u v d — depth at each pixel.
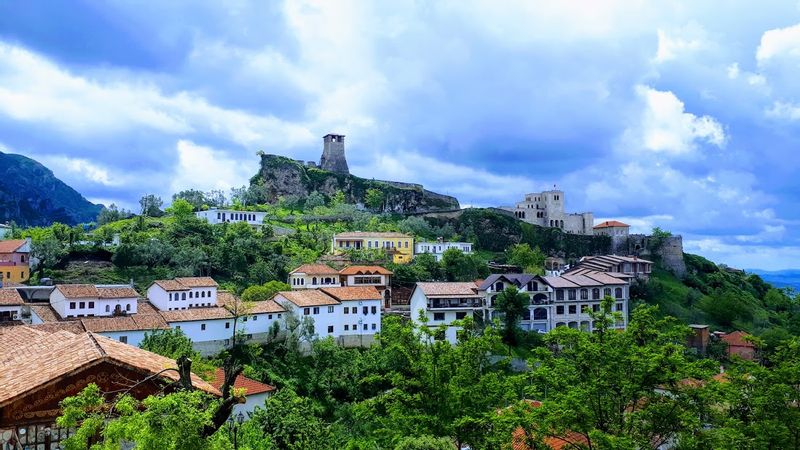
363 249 140.62
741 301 138.12
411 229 181.00
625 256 169.50
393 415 30.66
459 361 31.38
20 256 110.19
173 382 18.58
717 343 105.88
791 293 171.62
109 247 123.69
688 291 153.38
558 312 108.56
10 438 19.06
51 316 79.31
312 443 34.97
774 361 32.16
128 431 15.06
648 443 24.48
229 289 109.56
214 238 137.12
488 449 27.20
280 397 37.66
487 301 103.25
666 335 29.84
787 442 26.94
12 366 22.62
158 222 155.50
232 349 82.38
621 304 115.56
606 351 27.69
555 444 34.62
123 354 22.25
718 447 23.91
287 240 146.50
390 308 114.94
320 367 80.25
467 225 192.38
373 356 78.69
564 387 28.95
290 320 86.75
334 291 97.19
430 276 129.75
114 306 83.44
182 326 79.12
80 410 16.73
